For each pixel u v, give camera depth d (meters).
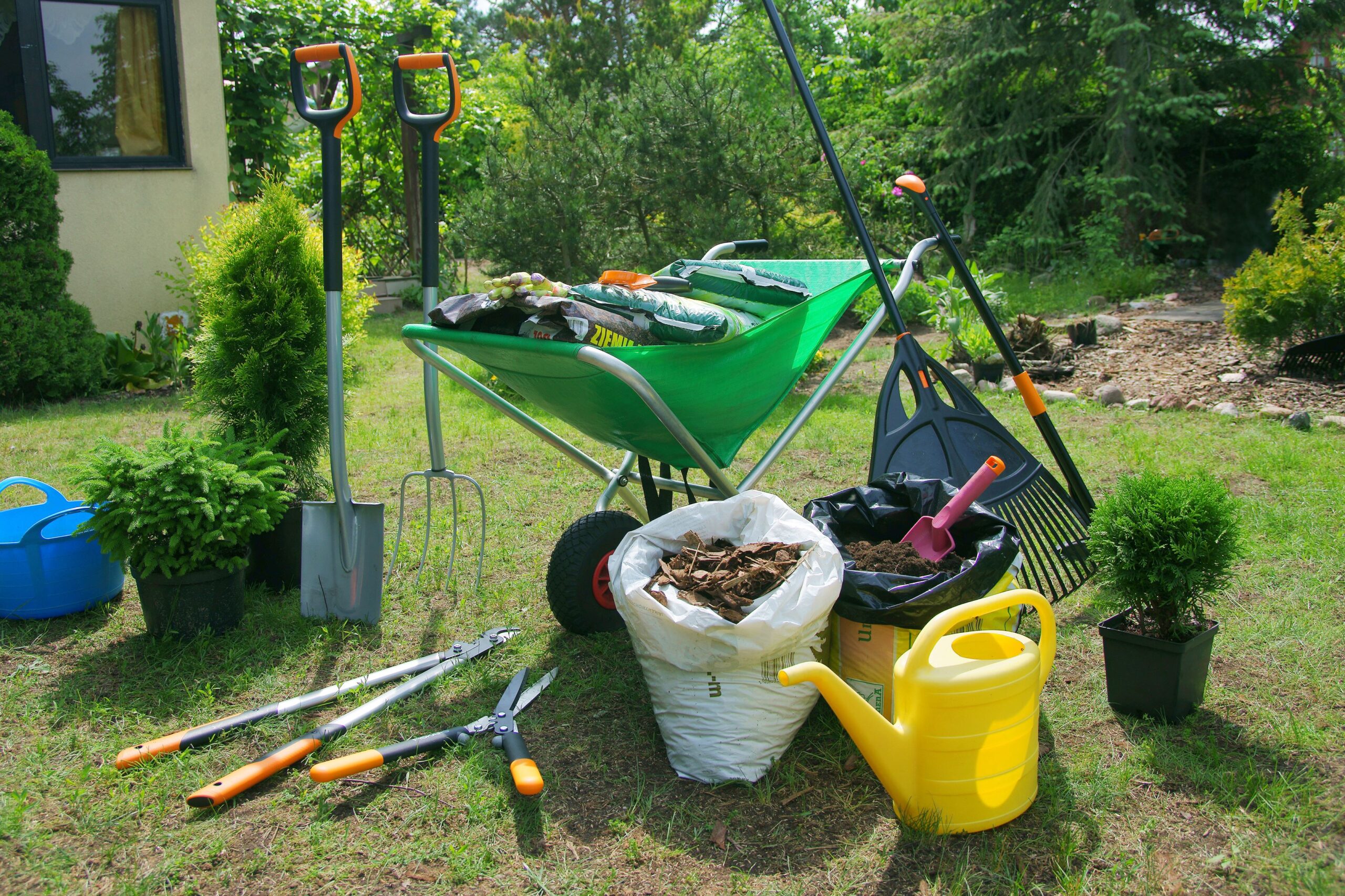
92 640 2.99
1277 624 2.88
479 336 2.54
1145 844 1.99
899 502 2.65
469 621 3.15
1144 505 2.36
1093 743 2.36
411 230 11.31
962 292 7.04
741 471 4.79
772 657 2.21
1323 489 4.04
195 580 2.89
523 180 7.29
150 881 1.92
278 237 3.59
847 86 16.69
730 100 7.27
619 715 2.55
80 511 3.10
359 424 5.66
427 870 1.97
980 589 2.26
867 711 1.97
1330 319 6.26
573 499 4.39
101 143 7.36
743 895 1.87
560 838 2.05
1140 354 7.21
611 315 2.59
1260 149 12.09
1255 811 2.07
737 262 3.43
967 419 3.10
